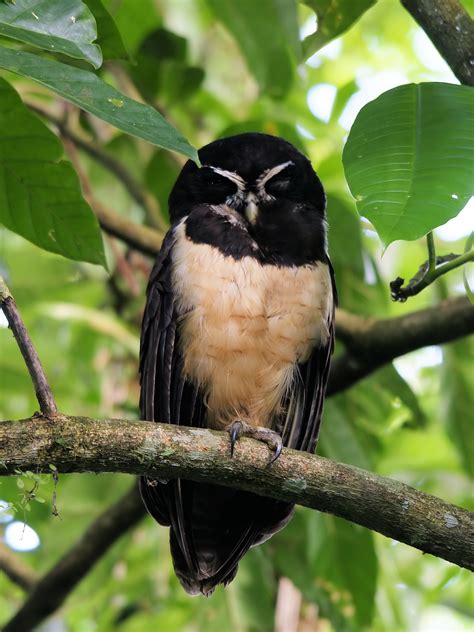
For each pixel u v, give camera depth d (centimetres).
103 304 1315
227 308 841
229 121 1242
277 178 912
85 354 1253
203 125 1298
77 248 777
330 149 1267
